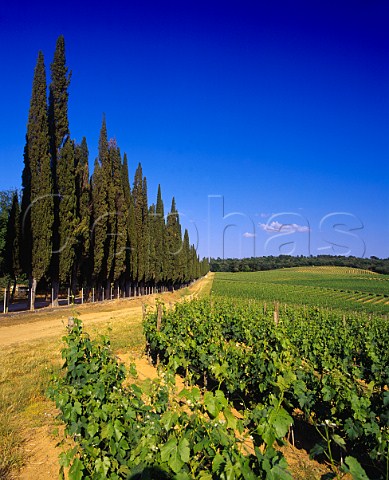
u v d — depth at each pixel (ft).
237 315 52.11
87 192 94.38
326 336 46.62
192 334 37.96
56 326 61.16
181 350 30.86
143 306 45.93
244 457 9.73
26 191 75.77
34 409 23.31
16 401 24.09
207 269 459.32
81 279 113.09
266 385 21.62
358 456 17.83
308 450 20.35
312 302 152.35
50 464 17.01
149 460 10.39
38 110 74.54
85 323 66.80
